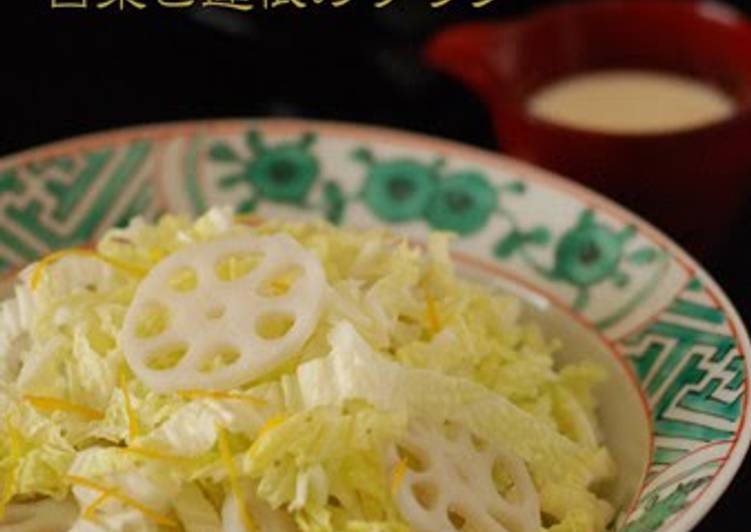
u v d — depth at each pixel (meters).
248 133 0.75
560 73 0.84
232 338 0.58
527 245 0.71
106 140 0.75
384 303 0.60
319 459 0.55
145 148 0.75
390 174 0.74
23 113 0.85
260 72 0.89
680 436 0.61
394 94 0.88
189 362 0.58
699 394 0.62
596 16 0.83
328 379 0.56
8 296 0.71
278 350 0.57
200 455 0.56
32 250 0.72
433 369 0.59
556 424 0.63
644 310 0.67
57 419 0.58
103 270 0.63
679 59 0.84
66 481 0.56
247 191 0.75
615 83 0.84
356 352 0.56
